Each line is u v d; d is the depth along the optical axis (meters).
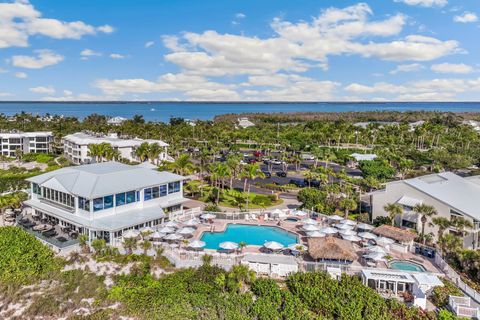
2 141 128.38
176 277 39.22
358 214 61.88
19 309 35.22
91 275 40.19
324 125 194.62
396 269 41.06
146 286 38.28
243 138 169.88
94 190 49.38
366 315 32.72
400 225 55.00
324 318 32.81
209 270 39.78
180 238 46.28
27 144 131.25
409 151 121.00
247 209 65.19
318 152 117.75
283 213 59.91
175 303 35.06
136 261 42.81
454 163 102.56
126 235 46.38
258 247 47.53
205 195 74.00
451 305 34.19
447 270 40.62
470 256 41.62
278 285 38.31
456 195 55.22
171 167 77.69
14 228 48.22
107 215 50.62
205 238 51.38
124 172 56.50
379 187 72.06
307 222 54.19
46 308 34.69
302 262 41.09
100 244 43.84
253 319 33.72
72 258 43.19
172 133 156.38
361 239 47.72
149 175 58.47
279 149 144.50
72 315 34.09
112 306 35.47
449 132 170.38
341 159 120.81
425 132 151.62
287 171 105.06
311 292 35.22
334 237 49.12
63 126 174.62
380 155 116.31
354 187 77.50
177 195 61.28
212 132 166.62
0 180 75.00
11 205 57.22
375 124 190.62
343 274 38.41
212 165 79.75
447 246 44.22
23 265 40.56
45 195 55.81
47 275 40.06
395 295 36.59
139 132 156.25
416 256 45.31
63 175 53.50
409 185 55.09
